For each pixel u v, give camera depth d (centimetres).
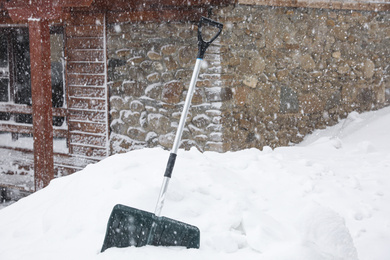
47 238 255
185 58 627
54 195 326
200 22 257
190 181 301
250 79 639
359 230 287
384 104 808
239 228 259
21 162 837
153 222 227
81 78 717
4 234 278
